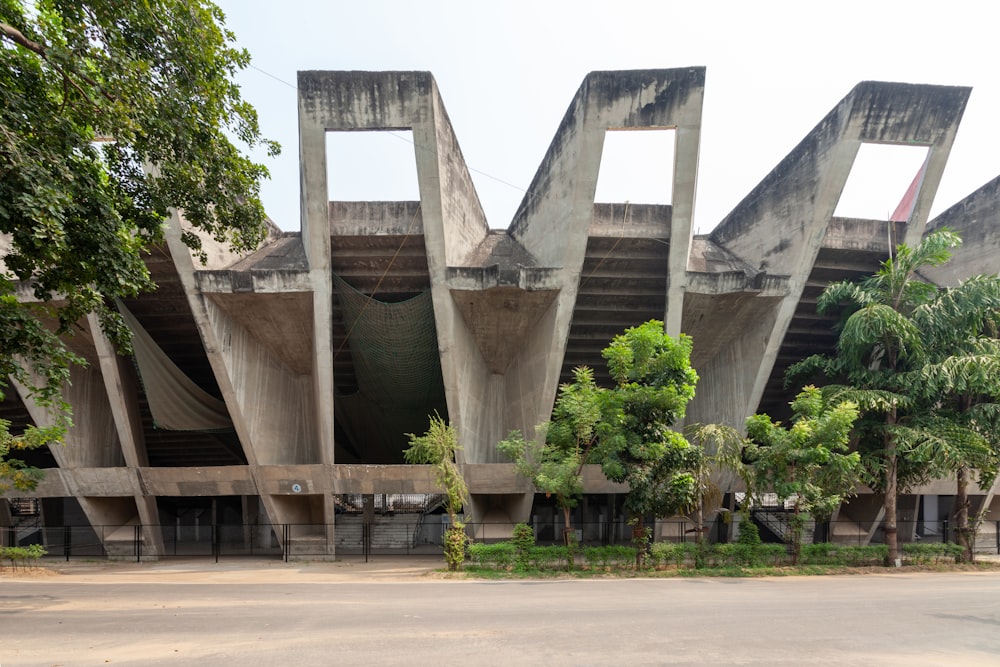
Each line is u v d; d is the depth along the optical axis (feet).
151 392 65.82
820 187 61.11
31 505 97.76
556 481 52.39
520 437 64.95
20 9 30.71
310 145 56.65
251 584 49.19
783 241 66.69
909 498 84.33
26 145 27.32
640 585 47.37
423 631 30.04
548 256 65.67
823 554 59.62
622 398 51.39
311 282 60.95
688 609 36.37
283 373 72.90
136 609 36.55
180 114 34.73
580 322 72.84
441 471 56.44
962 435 54.85
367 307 64.54
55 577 55.36
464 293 62.85
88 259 30.81
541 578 51.72
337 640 28.14
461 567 55.36
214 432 75.92
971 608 37.58
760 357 68.64
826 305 62.03
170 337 71.97
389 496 106.93
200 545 88.53
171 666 23.77
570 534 55.47
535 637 28.78
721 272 63.72
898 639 29.25
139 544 70.23
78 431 70.90
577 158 58.80
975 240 75.51
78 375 71.20
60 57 29.43
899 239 67.72
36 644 27.50
